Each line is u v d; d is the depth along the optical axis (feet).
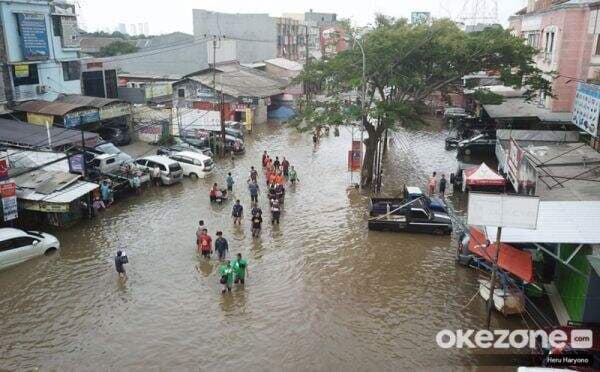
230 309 53.78
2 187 64.34
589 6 92.68
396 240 72.59
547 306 53.26
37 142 88.69
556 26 100.32
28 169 77.51
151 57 199.00
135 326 50.42
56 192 71.82
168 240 71.61
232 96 154.20
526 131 93.04
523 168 73.26
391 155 124.98
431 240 72.64
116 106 117.19
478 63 91.86
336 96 99.60
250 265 64.28
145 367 44.19
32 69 108.88
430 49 88.33
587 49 94.79
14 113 104.83
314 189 97.09
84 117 107.86
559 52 98.58
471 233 59.77
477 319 52.03
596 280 43.47
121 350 46.55
